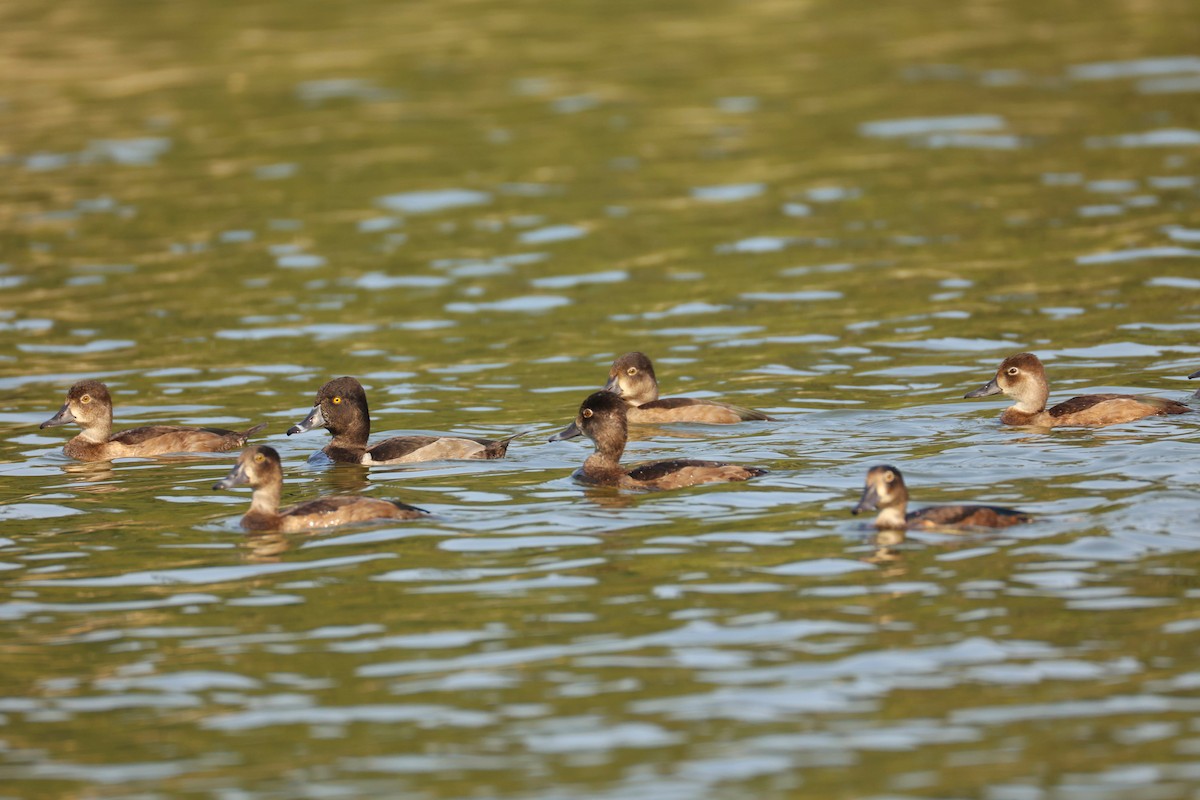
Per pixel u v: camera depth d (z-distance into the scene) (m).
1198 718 10.53
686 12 52.69
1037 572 13.13
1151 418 18.05
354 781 10.15
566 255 29.27
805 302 25.59
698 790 9.85
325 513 15.38
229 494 16.84
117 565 14.36
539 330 24.70
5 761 10.57
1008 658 11.52
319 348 23.92
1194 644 11.62
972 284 26.06
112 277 28.33
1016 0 53.00
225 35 49.88
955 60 44.53
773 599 12.83
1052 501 15.01
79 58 46.81
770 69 44.44
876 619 12.32
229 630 12.67
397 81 43.91
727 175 34.56
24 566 14.41
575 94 42.25
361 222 31.88
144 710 11.27
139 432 18.91
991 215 30.44
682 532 14.70
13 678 11.87
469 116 40.22
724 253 29.00
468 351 23.58
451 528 15.09
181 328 25.16
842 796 9.72
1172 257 26.84
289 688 11.54
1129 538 13.83
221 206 33.09
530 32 50.12
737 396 20.50
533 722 10.85
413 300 26.64
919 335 23.31
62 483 17.44
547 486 16.58
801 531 14.56
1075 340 22.50
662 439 18.44
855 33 48.84
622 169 35.44
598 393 16.95
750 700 11.04
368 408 19.64
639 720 10.81
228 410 20.77
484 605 12.98
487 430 19.31
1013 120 37.88
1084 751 10.16
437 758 10.41
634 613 12.67
